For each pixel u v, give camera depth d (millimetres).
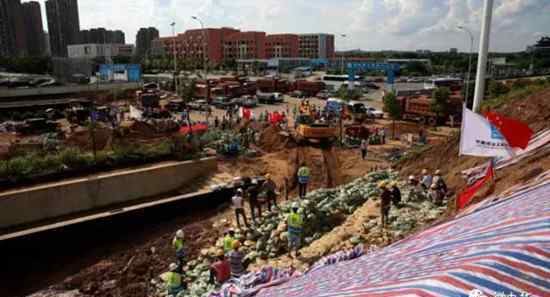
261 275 9797
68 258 19156
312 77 117938
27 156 24359
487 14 19891
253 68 139250
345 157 31641
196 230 20406
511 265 3205
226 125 43875
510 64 128750
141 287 16172
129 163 25969
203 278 14734
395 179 20078
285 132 37500
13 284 17156
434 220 13859
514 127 10688
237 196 18844
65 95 73250
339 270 5652
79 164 24281
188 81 80750
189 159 27516
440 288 3131
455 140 19562
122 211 21156
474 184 13828
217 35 153750
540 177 9469
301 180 20484
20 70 118750
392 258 5105
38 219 21172
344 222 16125
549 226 3693
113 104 68188
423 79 100562
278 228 16375
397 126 46219
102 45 168625
